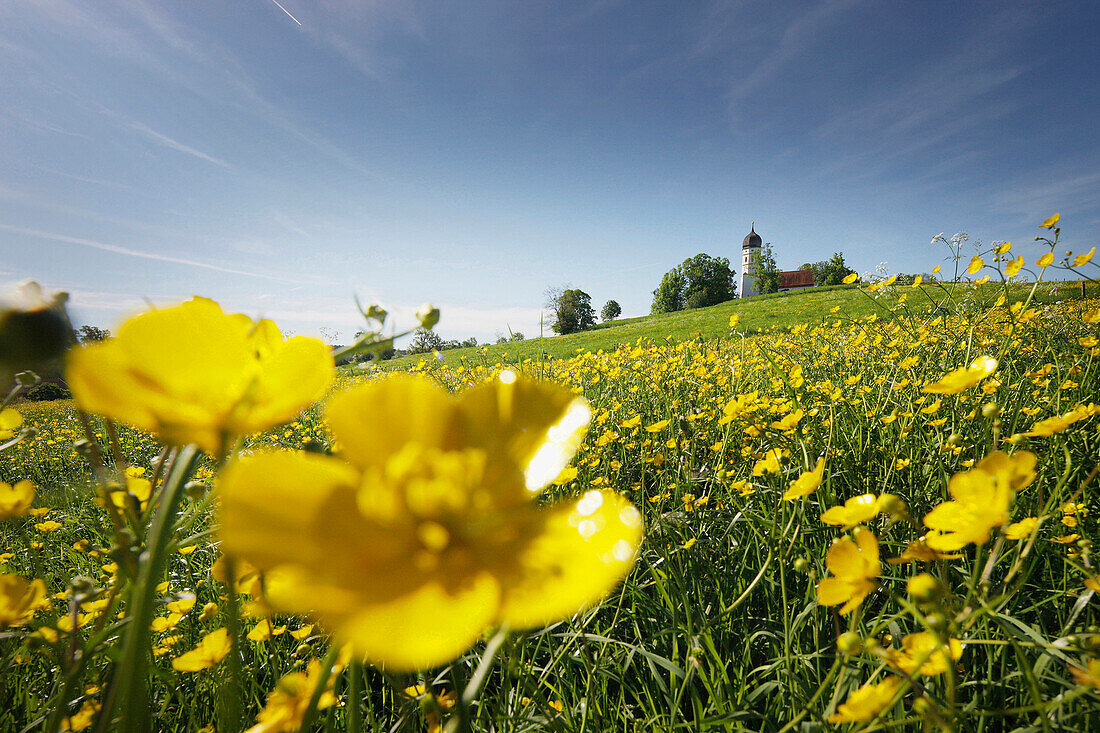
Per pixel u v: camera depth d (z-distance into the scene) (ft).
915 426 7.38
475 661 4.32
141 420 1.19
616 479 8.22
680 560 4.98
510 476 1.43
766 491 6.08
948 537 2.34
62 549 7.10
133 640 1.37
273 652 4.10
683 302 252.83
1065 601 4.47
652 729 3.77
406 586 1.22
